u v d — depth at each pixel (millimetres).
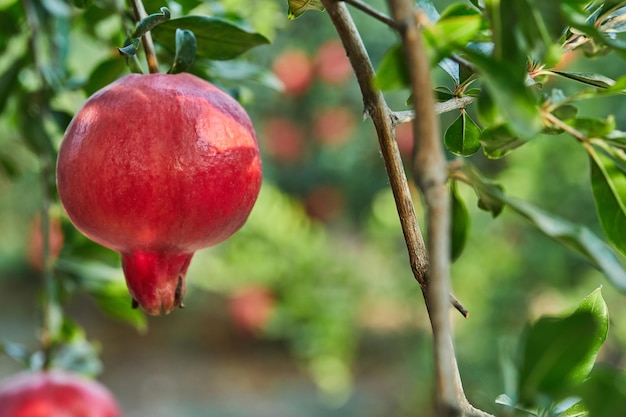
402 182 746
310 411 3098
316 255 2559
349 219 2883
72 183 753
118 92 759
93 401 982
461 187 2168
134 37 787
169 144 746
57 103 1161
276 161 2797
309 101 2730
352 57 743
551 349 670
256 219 2523
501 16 666
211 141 752
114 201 746
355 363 3080
